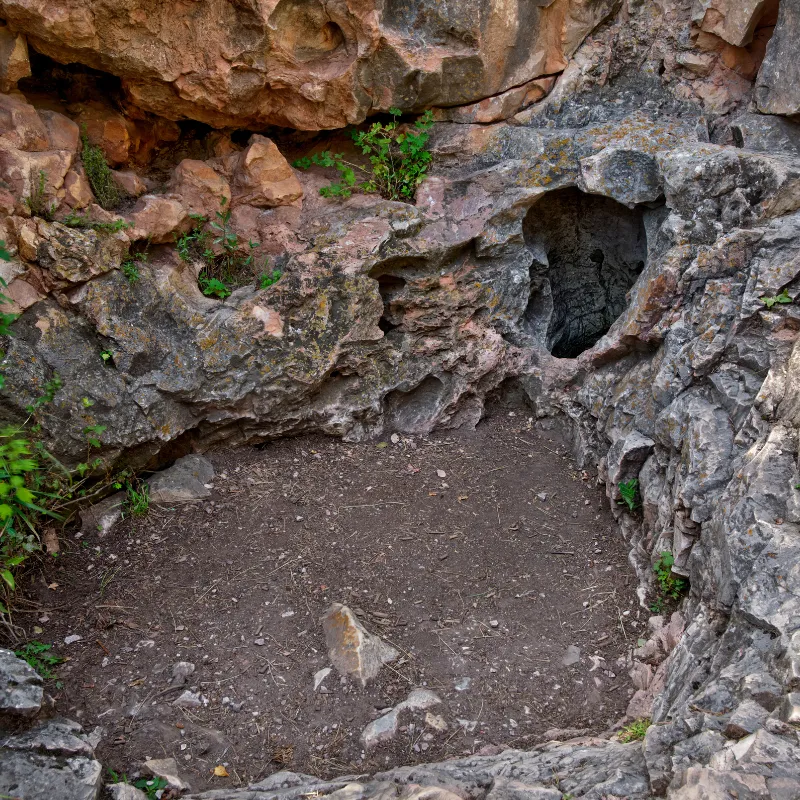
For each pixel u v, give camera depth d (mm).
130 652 3584
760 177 4105
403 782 2906
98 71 4367
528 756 3037
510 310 5125
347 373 4855
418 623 3832
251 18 4102
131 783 2973
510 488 4750
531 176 4812
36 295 3939
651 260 4637
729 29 4488
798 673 2531
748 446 3516
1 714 2787
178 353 4363
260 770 3127
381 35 4363
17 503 3527
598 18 4789
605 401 4730
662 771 2492
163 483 4418
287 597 3891
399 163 5035
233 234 4668
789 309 3695
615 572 4156
